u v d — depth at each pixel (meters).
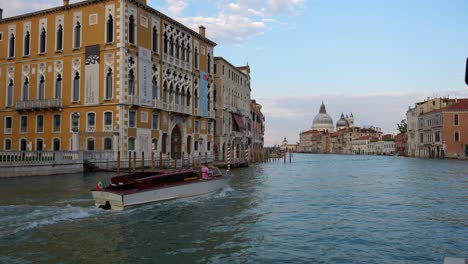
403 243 12.17
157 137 39.22
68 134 36.75
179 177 19.86
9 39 40.75
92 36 36.12
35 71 39.06
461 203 20.06
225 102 57.06
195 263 10.06
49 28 38.47
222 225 14.30
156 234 12.74
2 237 11.70
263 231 13.50
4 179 25.67
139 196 16.88
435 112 86.88
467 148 80.56
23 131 39.50
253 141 77.50
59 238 11.80
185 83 45.19
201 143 48.50
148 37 38.47
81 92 36.38
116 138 34.09
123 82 34.72
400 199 21.42
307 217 16.02
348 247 11.70
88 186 22.69
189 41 46.31
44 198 18.31
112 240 11.83
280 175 39.34
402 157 104.56
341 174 41.50
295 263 10.22
